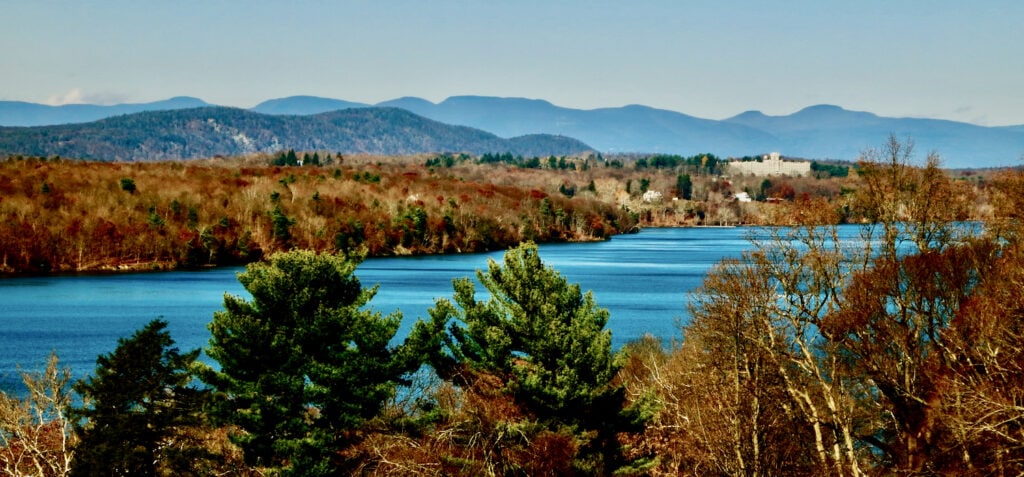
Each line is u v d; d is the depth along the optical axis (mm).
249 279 35344
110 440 28734
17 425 31719
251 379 34094
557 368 34250
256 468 34188
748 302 40062
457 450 33344
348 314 35844
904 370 38469
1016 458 28938
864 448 41875
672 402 43062
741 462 34969
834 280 42969
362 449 32938
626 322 88688
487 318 36531
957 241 40688
